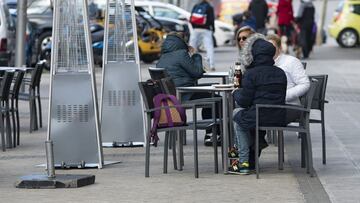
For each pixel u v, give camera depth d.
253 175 18.94
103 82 23.64
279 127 18.34
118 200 16.36
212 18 46.03
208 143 23.20
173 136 19.91
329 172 19.23
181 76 23.00
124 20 23.62
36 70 26.81
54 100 20.00
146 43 52.56
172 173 19.31
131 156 21.98
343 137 24.53
